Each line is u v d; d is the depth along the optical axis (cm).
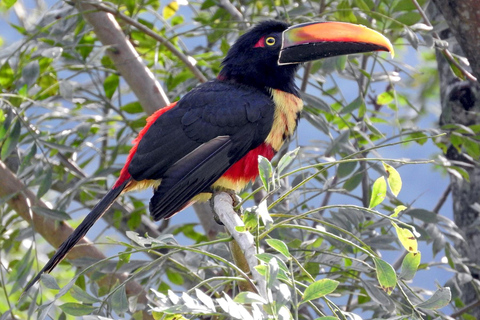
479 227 1075
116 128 1324
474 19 851
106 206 910
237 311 482
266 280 486
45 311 689
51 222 1099
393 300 870
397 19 1010
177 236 1362
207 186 917
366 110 1111
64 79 1099
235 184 964
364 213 977
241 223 637
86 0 1106
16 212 1134
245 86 1011
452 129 1076
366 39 973
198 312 514
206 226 1177
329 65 983
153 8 1309
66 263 1162
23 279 899
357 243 927
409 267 618
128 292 1061
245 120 955
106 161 1280
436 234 977
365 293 994
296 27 1005
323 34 988
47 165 1018
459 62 1127
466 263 1066
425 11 1211
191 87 1193
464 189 1162
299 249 905
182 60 1155
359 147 1110
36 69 995
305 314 1059
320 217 973
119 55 1163
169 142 935
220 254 945
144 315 1031
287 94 1018
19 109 1077
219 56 1242
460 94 1134
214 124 947
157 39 1138
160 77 1340
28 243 1189
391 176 637
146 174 925
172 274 1104
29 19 1482
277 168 640
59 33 1099
